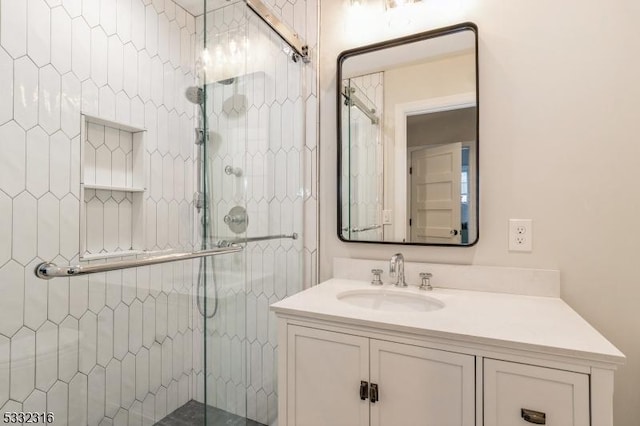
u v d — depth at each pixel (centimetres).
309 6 161
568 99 116
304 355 104
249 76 158
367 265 145
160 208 159
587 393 73
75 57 129
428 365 87
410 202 140
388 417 92
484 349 81
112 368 134
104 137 141
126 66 148
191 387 150
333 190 156
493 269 124
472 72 129
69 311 122
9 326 107
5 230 107
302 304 109
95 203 136
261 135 166
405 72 141
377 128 146
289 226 164
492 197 126
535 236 120
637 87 108
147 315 147
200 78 159
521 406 78
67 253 125
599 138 112
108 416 133
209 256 143
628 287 109
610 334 110
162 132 162
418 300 123
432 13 137
